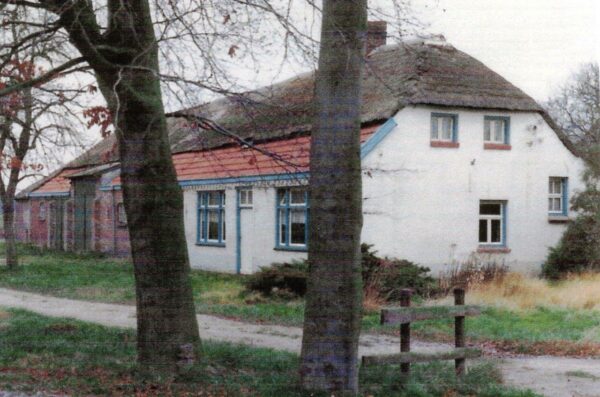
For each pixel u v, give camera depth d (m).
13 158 16.67
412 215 24.72
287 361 11.35
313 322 9.16
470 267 24.14
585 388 10.98
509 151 26.77
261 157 26.48
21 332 13.57
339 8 9.00
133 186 10.05
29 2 9.41
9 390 9.03
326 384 9.09
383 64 27.38
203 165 30.75
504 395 10.13
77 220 42.06
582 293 21.12
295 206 25.91
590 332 15.71
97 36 9.66
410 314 10.06
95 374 10.03
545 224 27.39
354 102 9.08
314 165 9.16
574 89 48.84
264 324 16.78
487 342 15.09
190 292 10.35
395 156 24.48
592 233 25.97
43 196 46.91
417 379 10.58
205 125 10.33
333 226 9.09
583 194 26.56
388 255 24.20
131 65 9.19
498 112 26.52
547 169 27.53
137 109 9.78
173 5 10.02
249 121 11.04
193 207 31.64
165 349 10.07
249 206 28.11
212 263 30.31
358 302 9.19
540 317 18.09
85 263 33.75
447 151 25.50
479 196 26.09
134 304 19.97
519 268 26.72
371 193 24.00
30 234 50.38
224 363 11.09
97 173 37.97
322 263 9.12
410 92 24.77
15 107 12.47
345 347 9.11
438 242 25.17
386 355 9.82
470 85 26.03
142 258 10.11
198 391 9.31
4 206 30.20
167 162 10.12
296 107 10.77
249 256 28.11
